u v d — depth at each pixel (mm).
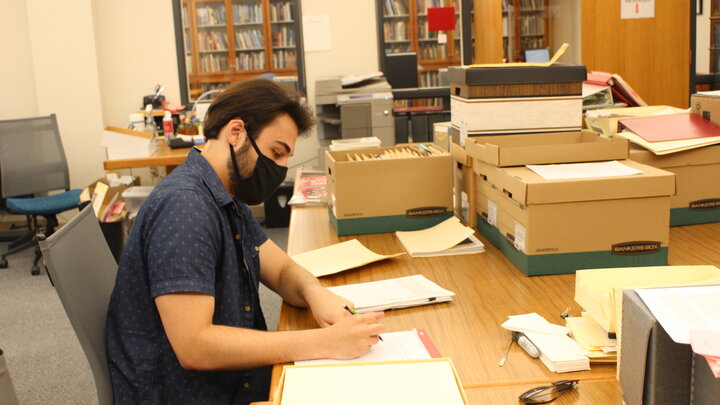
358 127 4297
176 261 1223
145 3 5180
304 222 2348
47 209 4430
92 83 5098
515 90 2086
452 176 2131
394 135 4520
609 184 1639
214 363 1231
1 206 5316
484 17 5148
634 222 1666
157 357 1325
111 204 3766
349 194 2113
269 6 5301
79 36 5023
